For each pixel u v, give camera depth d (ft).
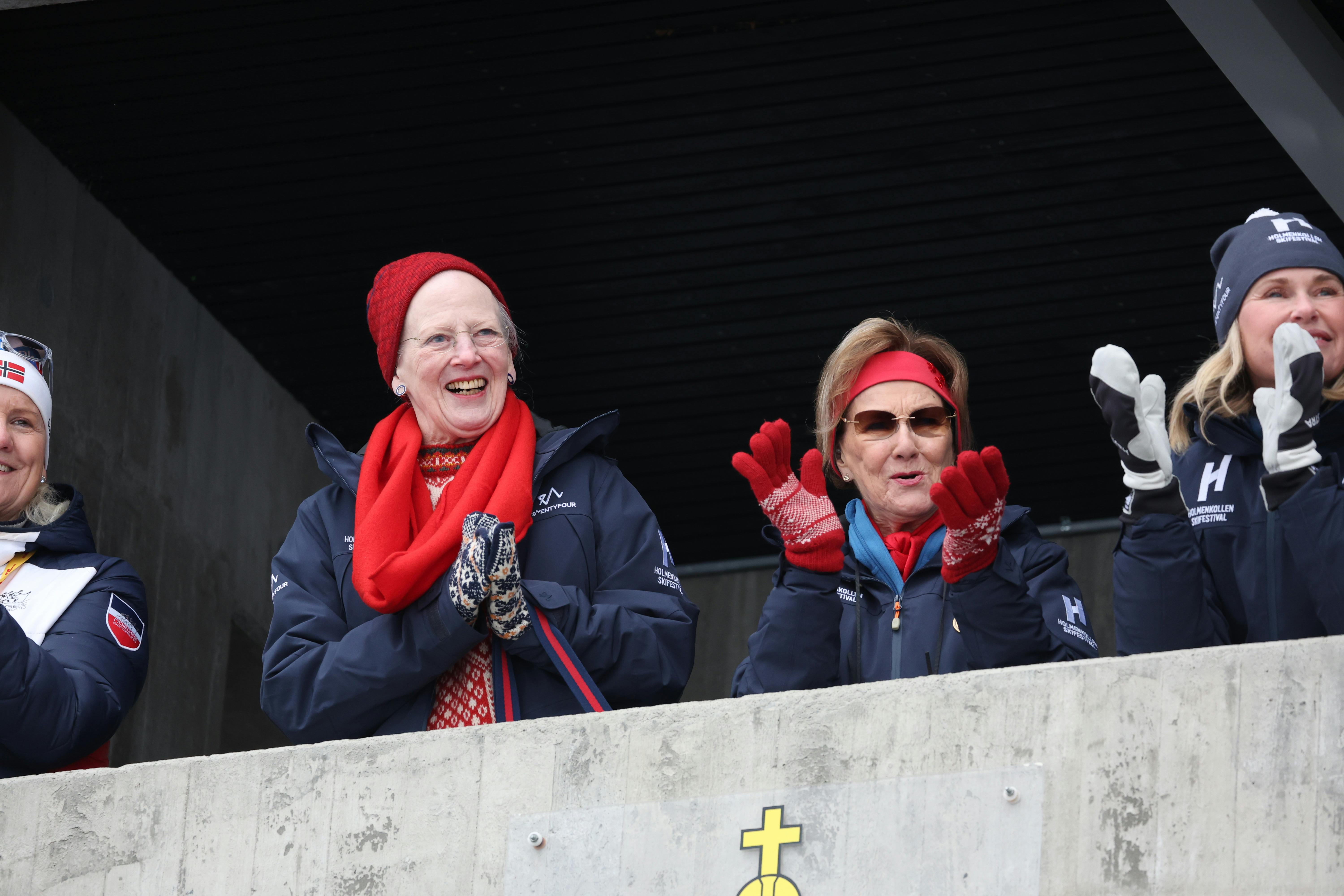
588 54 72.43
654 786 37.81
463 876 38.14
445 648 41.34
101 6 70.59
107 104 75.61
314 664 42.50
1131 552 38.78
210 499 87.20
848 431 46.03
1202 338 82.12
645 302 82.64
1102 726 35.78
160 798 40.42
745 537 96.17
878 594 44.86
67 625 46.80
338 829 39.09
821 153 75.56
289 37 71.97
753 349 84.64
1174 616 38.47
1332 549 38.29
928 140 74.59
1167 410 83.35
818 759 37.11
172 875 39.75
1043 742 35.99
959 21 70.03
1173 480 38.58
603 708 40.75
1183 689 35.68
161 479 83.51
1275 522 41.78
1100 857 35.04
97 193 80.38
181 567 84.69
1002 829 35.65
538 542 44.19
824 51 71.72
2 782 41.39
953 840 35.86
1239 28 60.70
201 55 72.95
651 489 93.35
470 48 72.33
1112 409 38.37
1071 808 35.45
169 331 84.58
